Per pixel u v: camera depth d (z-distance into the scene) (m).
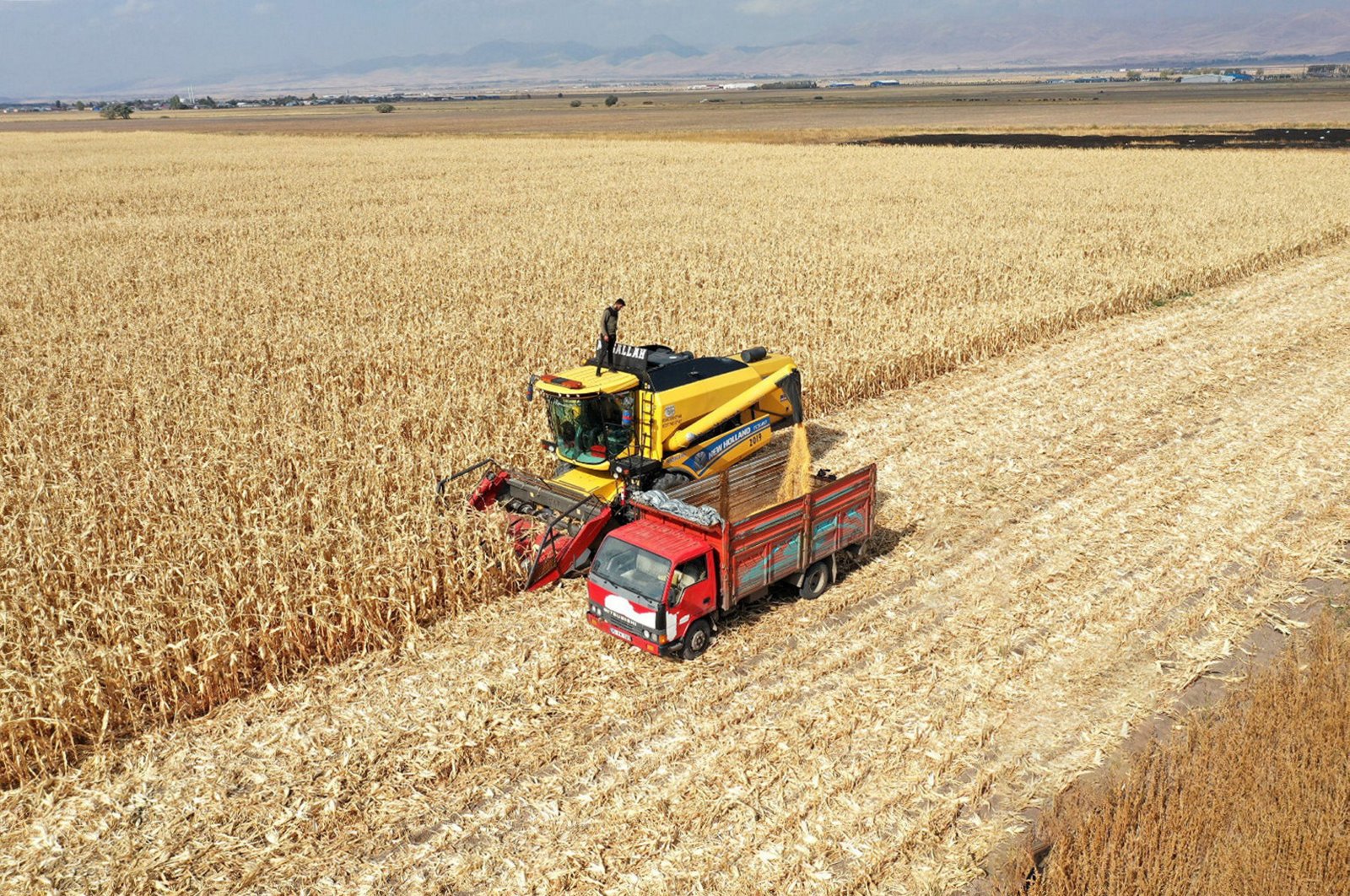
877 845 8.07
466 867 7.99
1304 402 18.50
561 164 76.38
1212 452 16.23
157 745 9.57
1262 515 13.88
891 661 10.66
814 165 71.12
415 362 20.42
